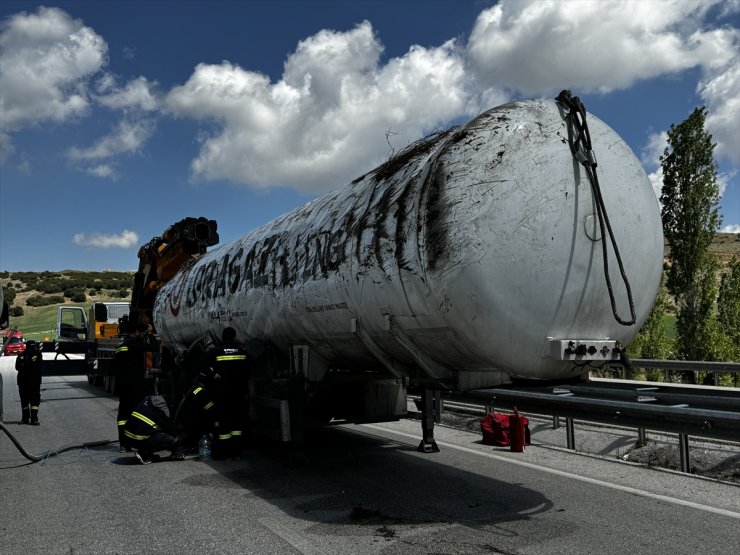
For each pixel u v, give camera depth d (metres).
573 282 4.31
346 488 5.74
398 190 4.93
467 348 4.36
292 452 6.61
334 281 5.42
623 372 11.90
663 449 6.49
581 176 4.43
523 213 4.20
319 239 5.86
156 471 6.68
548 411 6.23
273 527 4.60
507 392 6.78
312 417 6.79
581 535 4.28
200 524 4.71
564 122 4.53
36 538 4.46
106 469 6.83
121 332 14.06
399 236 4.62
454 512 4.90
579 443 7.37
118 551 4.15
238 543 4.25
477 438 8.23
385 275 4.75
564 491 5.45
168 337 10.64
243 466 6.86
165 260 12.76
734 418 4.55
